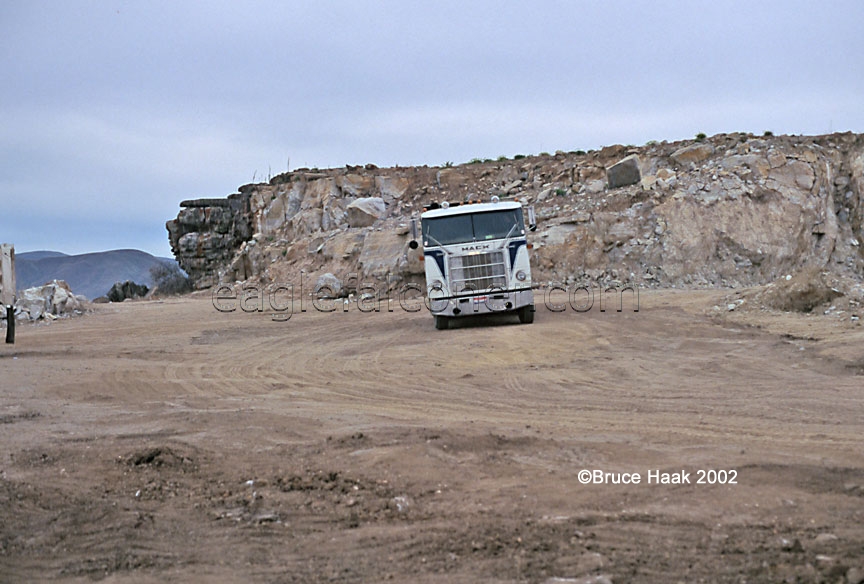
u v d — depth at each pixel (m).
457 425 10.30
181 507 7.34
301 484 7.83
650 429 9.80
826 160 43.94
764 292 23.06
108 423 11.04
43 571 5.91
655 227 39.66
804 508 6.46
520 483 7.55
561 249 39.25
